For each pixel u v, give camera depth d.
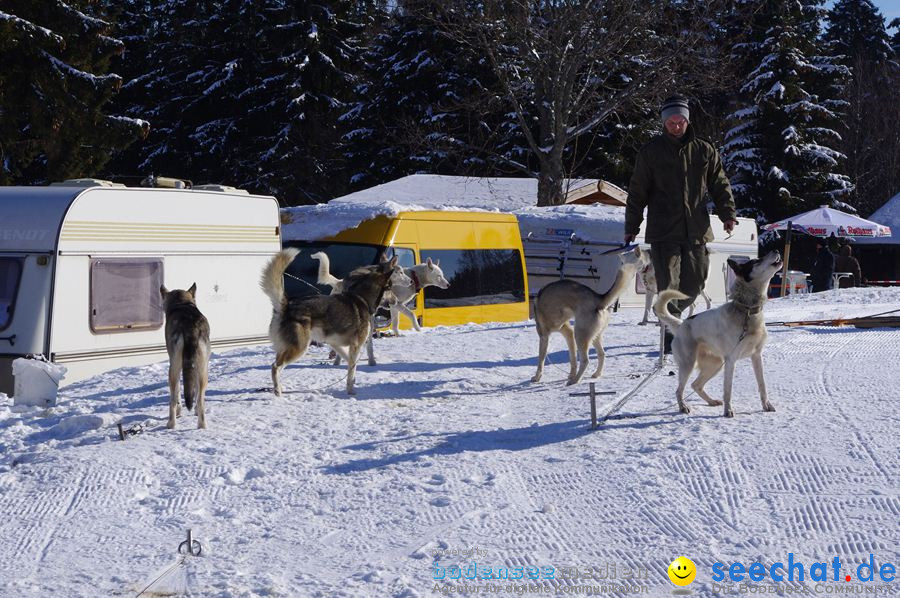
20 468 7.18
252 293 16.00
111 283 13.36
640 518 5.50
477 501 5.95
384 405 8.87
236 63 47.41
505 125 42.09
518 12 30.47
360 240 17.41
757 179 45.38
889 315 13.12
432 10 34.25
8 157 32.62
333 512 5.96
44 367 9.80
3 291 12.66
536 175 33.66
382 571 4.93
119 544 5.61
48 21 31.41
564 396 8.88
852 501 5.48
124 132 32.84
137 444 7.56
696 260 9.83
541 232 22.34
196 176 48.94
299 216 18.34
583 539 5.26
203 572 5.04
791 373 9.24
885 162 56.91
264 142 47.81
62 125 31.81
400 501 6.04
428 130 42.69
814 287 30.17
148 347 13.91
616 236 21.50
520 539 5.31
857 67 60.00
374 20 50.72
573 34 30.33
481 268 19.33
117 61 50.47
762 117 45.75
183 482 6.67
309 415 8.45
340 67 47.88
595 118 31.33
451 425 7.89
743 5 40.38
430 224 18.27
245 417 8.38
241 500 6.29
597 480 6.20
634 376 9.71
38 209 12.88
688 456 6.48
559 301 9.55
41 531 5.89
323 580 4.86
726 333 7.48
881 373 8.95
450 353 12.05
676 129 9.68
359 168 47.41
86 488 6.62
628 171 42.53
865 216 56.34
